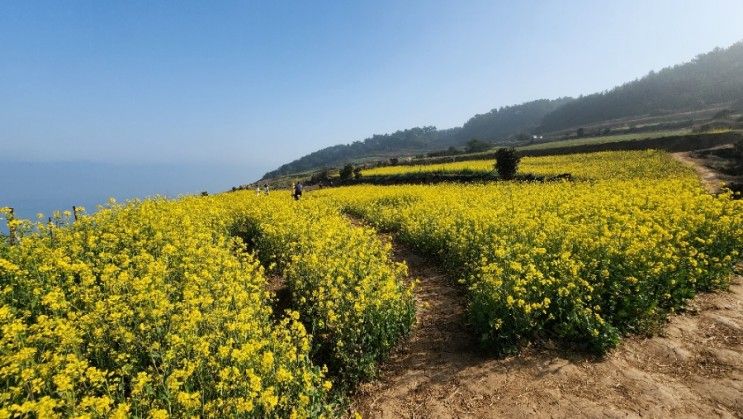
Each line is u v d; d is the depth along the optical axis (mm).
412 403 6691
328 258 10289
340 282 8648
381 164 81062
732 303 9180
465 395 6723
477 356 7746
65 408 5062
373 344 7699
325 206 22250
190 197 22078
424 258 14625
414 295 11000
